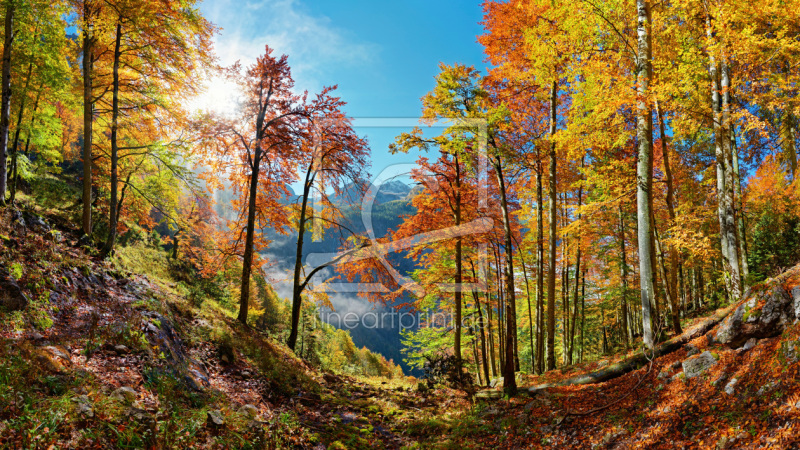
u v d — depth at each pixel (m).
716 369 6.38
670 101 10.30
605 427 6.78
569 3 10.18
